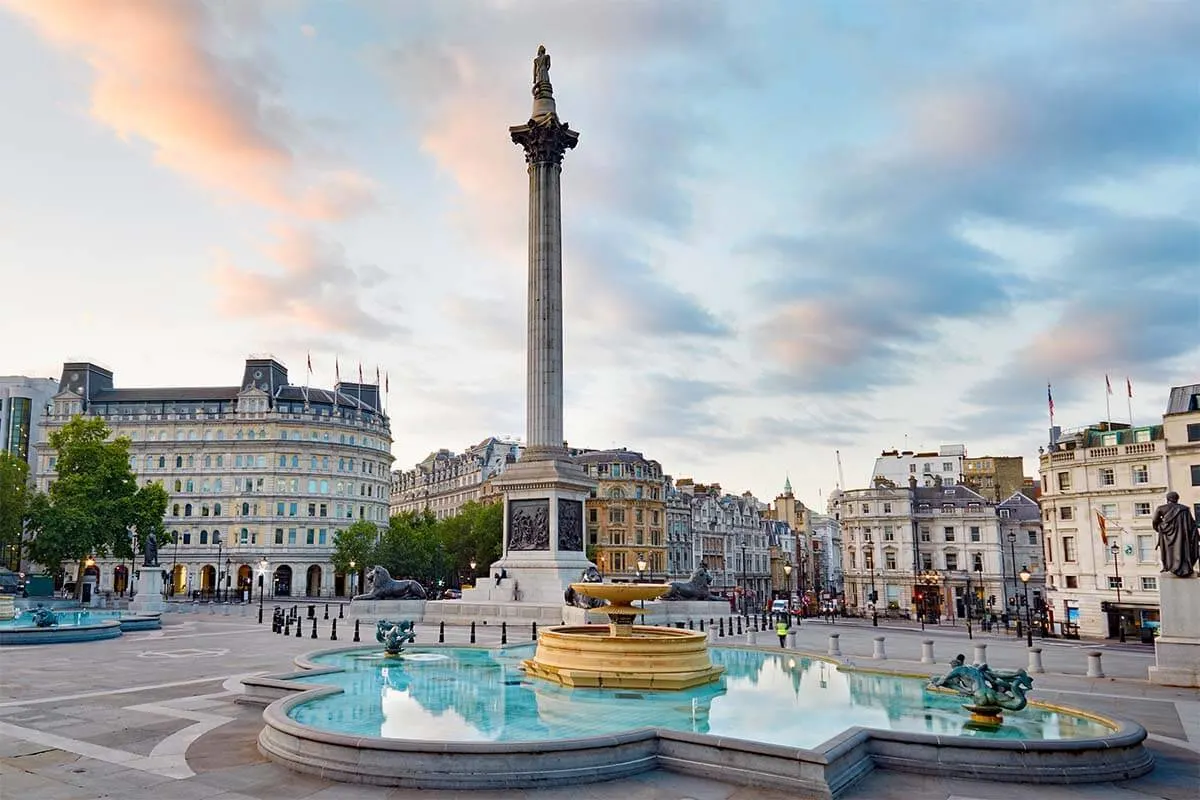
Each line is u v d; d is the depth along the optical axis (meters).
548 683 26.53
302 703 21.62
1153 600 71.56
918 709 22.39
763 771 15.89
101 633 45.19
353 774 15.73
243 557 134.12
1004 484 135.38
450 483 178.88
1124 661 40.81
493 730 19.25
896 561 116.69
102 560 135.62
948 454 148.25
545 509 60.34
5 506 108.38
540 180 67.00
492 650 36.25
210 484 138.62
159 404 145.38
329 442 141.88
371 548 127.25
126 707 23.53
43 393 164.00
